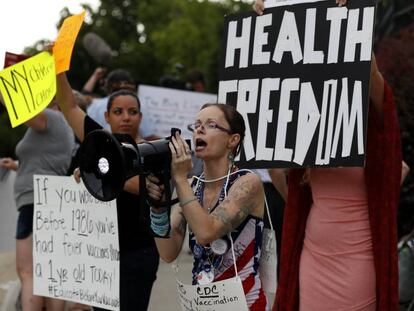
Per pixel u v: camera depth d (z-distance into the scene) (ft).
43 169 25.14
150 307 30.50
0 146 123.65
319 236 16.39
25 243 25.41
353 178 16.19
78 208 18.81
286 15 16.57
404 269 21.70
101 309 19.54
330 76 15.94
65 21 18.43
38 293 19.71
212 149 15.05
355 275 16.14
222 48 17.40
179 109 37.27
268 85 16.69
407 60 30.55
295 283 16.83
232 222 14.62
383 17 41.86
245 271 14.90
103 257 18.39
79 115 20.06
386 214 15.90
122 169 13.82
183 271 37.22
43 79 18.10
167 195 14.52
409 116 29.89
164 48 166.30
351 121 15.60
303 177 16.81
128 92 21.39
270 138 16.53
